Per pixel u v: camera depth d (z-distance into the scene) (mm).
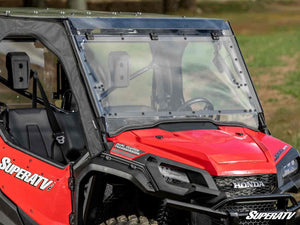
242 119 11656
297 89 34844
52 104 14375
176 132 10773
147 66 11273
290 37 64625
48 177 10758
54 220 10680
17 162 11156
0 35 11047
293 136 22250
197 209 9445
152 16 12391
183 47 11656
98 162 10133
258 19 80938
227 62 12016
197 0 91500
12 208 11031
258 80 38562
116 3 63125
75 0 35188
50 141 12992
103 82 10703
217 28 12141
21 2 64125
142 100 11031
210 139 10484
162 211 9930
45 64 14219
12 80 10844
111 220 10211
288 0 102875
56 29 10852
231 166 9836
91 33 10914
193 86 11562
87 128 10453
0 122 12109
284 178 10531
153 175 9695
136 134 10508
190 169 9766
